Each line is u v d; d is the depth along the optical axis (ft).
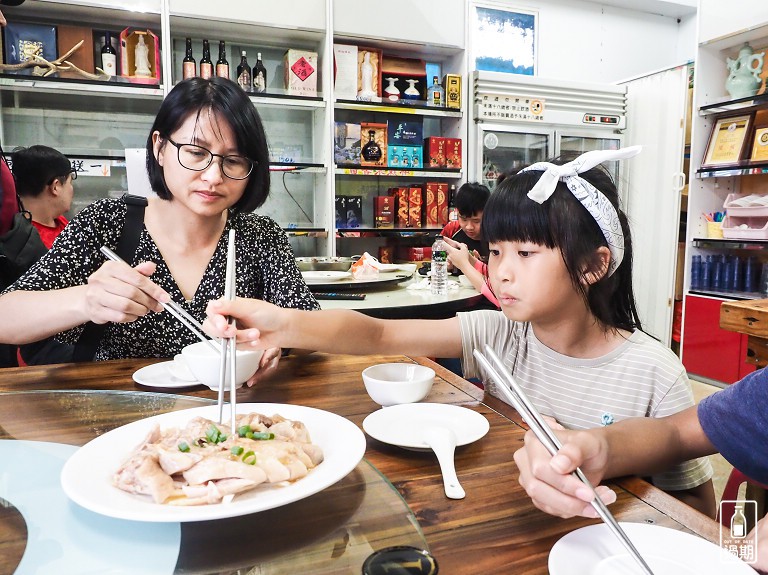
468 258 8.46
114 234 4.51
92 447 2.00
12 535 1.54
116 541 1.51
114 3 10.99
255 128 4.05
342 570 1.42
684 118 14.25
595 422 3.28
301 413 2.46
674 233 14.58
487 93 14.20
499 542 1.66
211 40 13.00
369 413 2.84
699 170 12.21
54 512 1.66
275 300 4.83
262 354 3.23
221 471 1.68
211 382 3.05
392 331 3.76
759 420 2.29
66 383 3.36
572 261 2.96
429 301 6.92
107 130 12.08
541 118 14.82
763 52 11.63
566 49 16.55
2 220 6.02
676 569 1.47
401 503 1.76
